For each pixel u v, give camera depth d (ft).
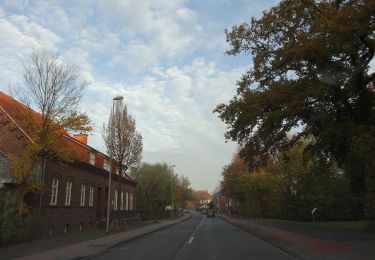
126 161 127.13
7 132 90.79
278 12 75.25
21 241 72.79
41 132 81.05
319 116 73.46
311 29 67.62
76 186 114.62
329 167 97.86
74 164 112.16
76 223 114.11
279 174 149.38
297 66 73.61
